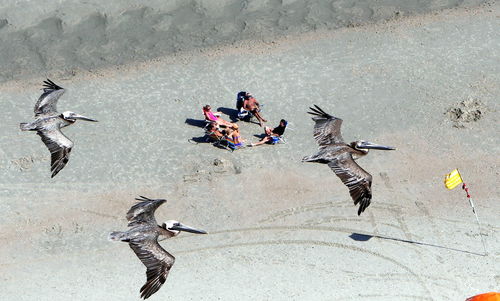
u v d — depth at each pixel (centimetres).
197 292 2820
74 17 4303
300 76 3906
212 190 3288
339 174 1838
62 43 4178
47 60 4075
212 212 3180
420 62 3984
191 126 3622
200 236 3069
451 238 3028
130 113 3694
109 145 3516
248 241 3039
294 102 3738
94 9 4341
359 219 3123
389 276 2864
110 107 3731
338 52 4069
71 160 3438
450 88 3812
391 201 3206
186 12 4372
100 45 4172
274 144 3509
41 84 3909
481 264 2908
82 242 3064
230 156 3462
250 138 3556
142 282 2878
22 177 3359
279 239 3044
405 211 3158
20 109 3734
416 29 4222
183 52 4119
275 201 3225
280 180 3328
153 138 3556
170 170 3391
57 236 3092
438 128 3588
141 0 4400
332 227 3091
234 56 4066
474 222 3102
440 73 3906
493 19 4275
